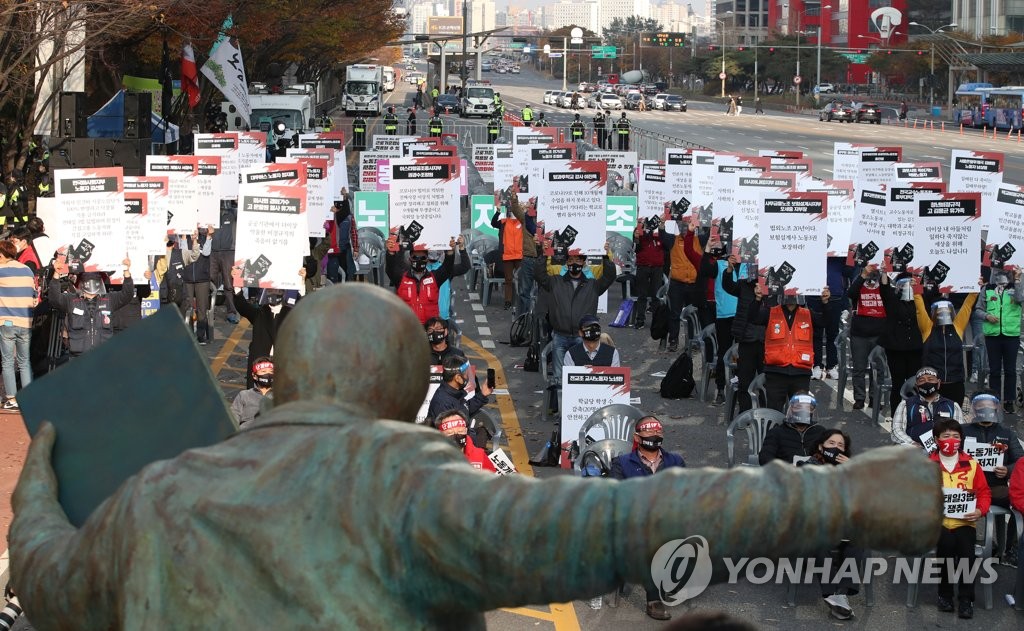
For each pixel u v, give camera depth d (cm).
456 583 160
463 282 2681
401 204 1658
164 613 169
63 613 183
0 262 1495
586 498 154
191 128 4231
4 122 2942
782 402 1430
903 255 1554
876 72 14588
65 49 2700
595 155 3138
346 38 6800
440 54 12312
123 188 1462
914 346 1528
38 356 1591
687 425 1594
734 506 147
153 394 206
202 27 3509
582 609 1008
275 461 172
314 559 165
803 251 1422
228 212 2255
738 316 1527
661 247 2164
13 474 1244
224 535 169
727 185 2044
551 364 1742
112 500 180
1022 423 1584
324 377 177
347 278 2359
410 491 163
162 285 1881
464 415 1041
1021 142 7262
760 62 15612
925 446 1087
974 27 13888
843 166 2539
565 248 1609
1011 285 1602
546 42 19250
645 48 19838
